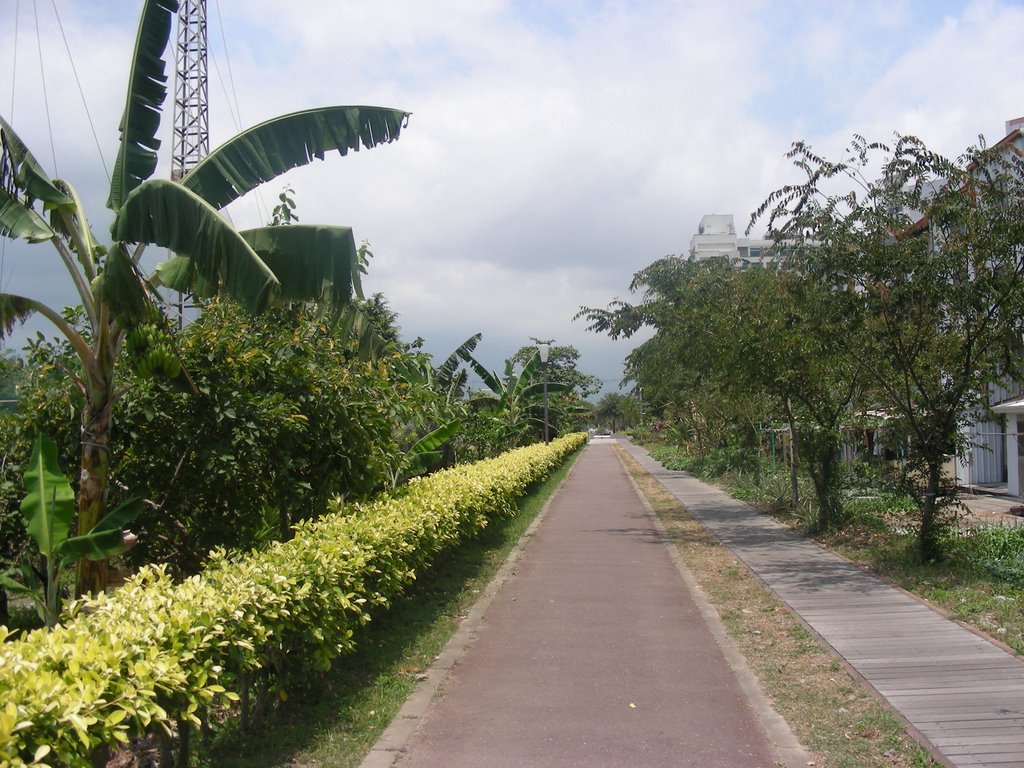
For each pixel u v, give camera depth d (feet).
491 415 89.04
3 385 34.24
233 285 20.34
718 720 19.07
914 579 33.45
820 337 37.70
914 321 35.40
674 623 28.35
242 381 25.35
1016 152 33.88
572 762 16.75
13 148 21.26
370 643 25.25
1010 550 35.04
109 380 21.43
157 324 23.03
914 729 18.12
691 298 59.11
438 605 30.63
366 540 24.21
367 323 30.53
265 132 25.21
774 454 76.28
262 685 18.28
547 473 87.81
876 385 39.45
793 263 38.88
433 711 19.77
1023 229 32.09
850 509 49.78
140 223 20.85
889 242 36.78
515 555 42.65
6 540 26.32
